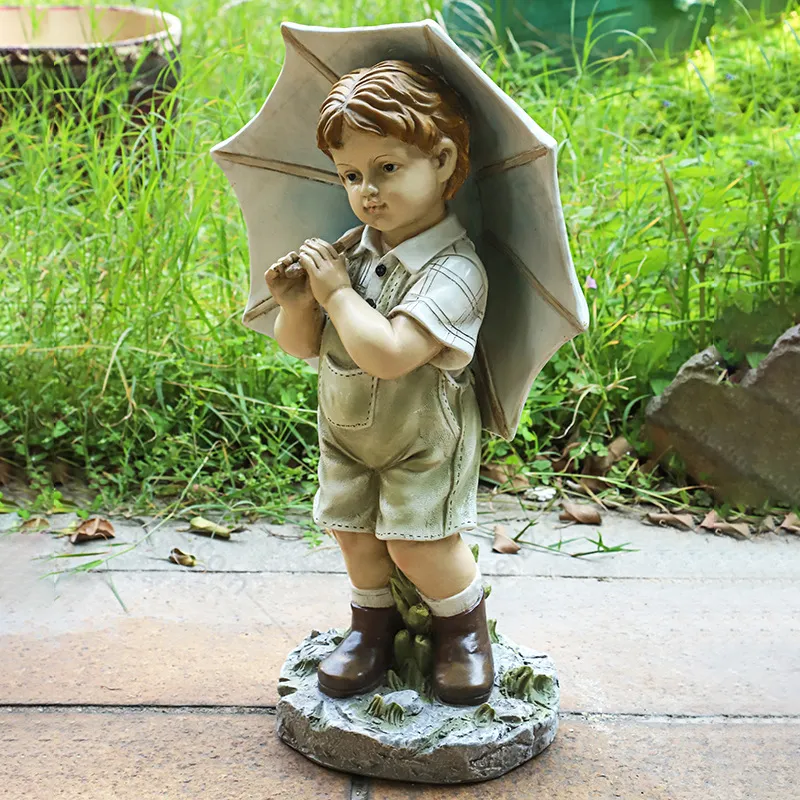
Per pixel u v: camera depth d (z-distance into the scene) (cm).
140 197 371
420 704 207
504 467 345
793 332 306
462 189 200
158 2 583
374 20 549
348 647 215
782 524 314
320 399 202
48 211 376
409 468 198
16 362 352
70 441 343
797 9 521
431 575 205
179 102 454
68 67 450
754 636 255
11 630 253
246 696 229
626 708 226
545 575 286
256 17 581
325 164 205
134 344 355
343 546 213
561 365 356
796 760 209
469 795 199
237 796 197
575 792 200
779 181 399
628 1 545
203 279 400
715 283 366
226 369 358
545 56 548
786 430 314
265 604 268
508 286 199
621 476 336
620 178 408
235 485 333
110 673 236
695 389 323
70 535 303
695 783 202
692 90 493
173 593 273
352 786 201
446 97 180
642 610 267
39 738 213
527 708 210
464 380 202
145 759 207
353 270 198
